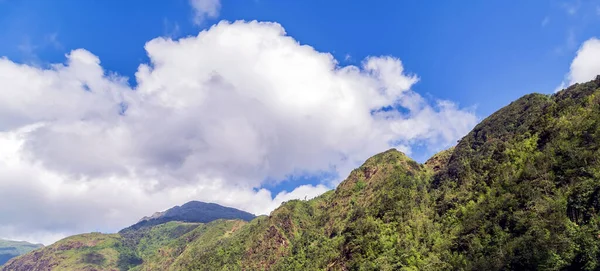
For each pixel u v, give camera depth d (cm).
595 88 13038
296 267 15750
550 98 16700
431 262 9819
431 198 14025
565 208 7731
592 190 7438
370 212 14275
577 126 9275
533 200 8538
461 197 12069
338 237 15312
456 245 9894
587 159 8169
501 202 9544
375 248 11694
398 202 13750
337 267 12656
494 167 11800
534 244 7425
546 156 9312
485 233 9294
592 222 6981
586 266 6375
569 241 6894
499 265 7925
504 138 15638
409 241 11250
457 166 15338
